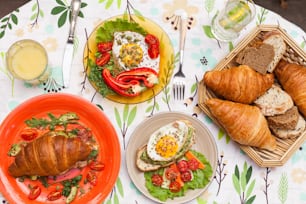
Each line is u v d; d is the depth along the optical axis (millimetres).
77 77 958
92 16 977
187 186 930
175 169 941
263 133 916
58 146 871
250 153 934
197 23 996
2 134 901
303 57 958
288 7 1473
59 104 933
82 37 969
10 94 943
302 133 937
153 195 921
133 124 961
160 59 965
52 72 958
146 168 933
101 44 945
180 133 938
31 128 930
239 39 1000
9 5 1397
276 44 958
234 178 958
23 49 914
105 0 981
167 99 970
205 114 975
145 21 965
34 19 963
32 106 915
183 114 937
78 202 913
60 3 972
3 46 950
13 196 897
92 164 927
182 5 996
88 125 944
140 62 952
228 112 911
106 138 928
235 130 918
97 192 908
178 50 986
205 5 1000
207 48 993
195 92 978
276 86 978
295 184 963
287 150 929
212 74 925
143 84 944
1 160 904
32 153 866
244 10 958
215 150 936
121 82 928
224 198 951
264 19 1010
